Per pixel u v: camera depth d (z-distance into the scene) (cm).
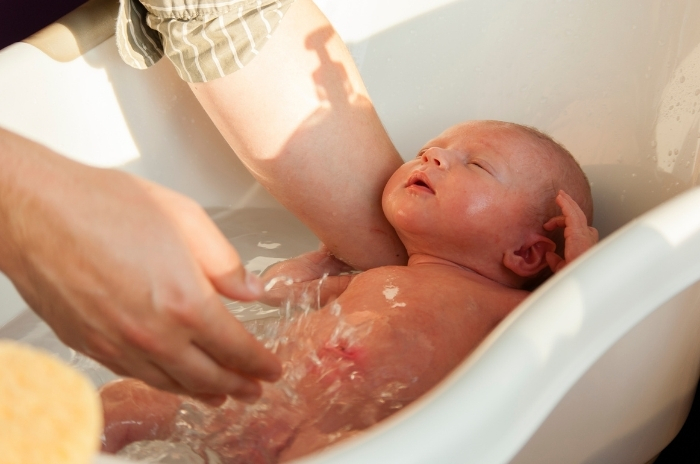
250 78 90
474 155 93
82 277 42
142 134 115
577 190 94
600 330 46
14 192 42
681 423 83
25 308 96
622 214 94
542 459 59
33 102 100
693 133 87
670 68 93
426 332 78
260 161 96
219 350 46
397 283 87
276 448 67
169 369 47
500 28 113
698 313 68
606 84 101
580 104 104
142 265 41
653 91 95
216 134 121
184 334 44
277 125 93
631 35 99
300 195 97
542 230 92
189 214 45
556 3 108
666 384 71
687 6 93
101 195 42
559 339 44
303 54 93
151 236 42
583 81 104
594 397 60
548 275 95
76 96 107
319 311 83
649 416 71
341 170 96
